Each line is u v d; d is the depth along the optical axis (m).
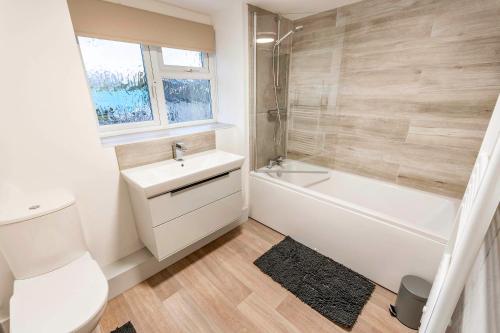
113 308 1.56
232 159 1.97
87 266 1.35
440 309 0.56
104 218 1.66
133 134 1.96
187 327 1.44
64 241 1.34
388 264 1.62
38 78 1.24
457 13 1.55
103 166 1.57
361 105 2.16
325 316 1.49
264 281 1.77
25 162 1.28
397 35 1.82
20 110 1.22
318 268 1.85
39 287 1.20
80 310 1.08
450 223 1.69
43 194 1.37
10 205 1.28
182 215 1.69
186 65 2.21
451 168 1.81
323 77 2.31
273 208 2.31
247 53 2.10
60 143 1.37
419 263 1.47
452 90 1.68
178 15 1.99
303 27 2.31
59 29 1.25
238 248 2.12
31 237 1.23
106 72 1.76
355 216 1.70
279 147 2.67
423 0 1.65
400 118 1.96
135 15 1.72
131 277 1.71
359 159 2.31
